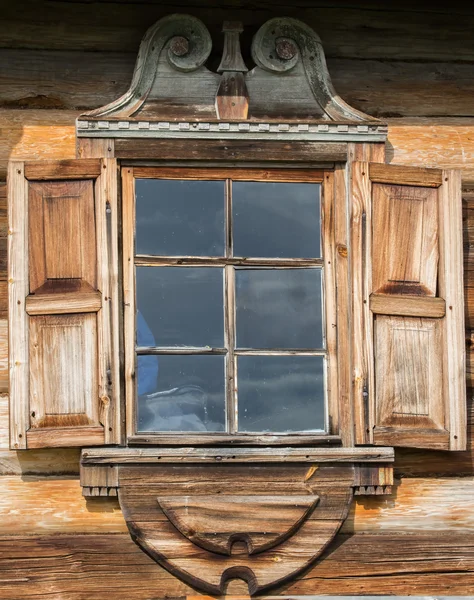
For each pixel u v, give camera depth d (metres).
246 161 6.02
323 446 5.82
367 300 5.87
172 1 6.23
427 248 5.99
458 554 5.88
